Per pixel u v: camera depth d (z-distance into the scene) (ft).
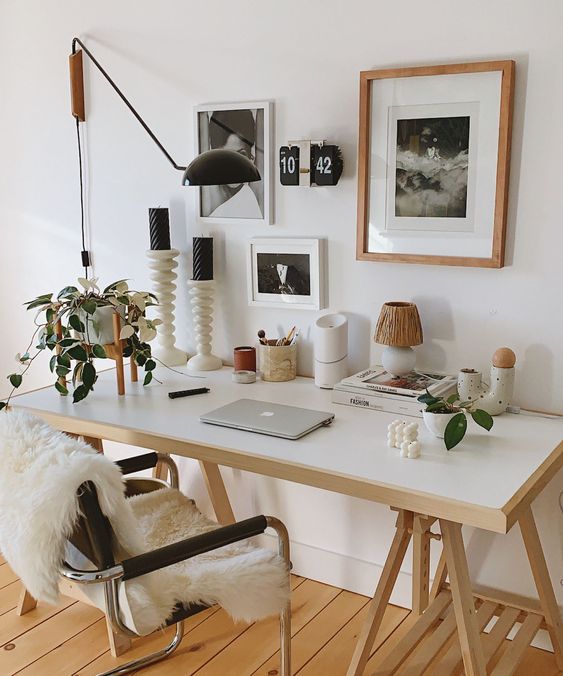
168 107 8.91
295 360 8.38
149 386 8.26
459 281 7.47
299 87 8.00
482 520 5.28
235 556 6.38
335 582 8.70
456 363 7.64
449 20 7.08
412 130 7.39
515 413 7.20
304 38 7.88
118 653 7.57
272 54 8.09
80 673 7.34
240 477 9.14
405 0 7.25
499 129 6.91
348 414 7.22
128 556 5.61
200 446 6.51
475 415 6.24
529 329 7.21
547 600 7.13
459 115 7.13
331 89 7.82
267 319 8.74
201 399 7.77
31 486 5.23
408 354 7.46
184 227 9.10
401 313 7.29
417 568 7.84
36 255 10.46
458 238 7.35
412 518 6.48
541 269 7.06
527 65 6.81
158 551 5.49
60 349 8.02
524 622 7.31
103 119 9.43
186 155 8.91
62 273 10.27
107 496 5.25
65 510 5.14
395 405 7.18
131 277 9.65
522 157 6.97
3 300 10.96
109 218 9.68
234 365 8.51
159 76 8.90
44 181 10.12
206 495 9.46
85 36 9.34
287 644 6.49
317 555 8.75
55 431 5.61
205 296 8.77
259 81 8.23
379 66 7.50
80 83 9.44
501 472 5.86
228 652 7.63
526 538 6.95
